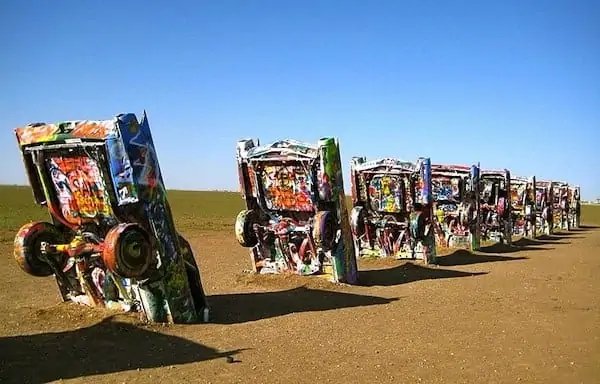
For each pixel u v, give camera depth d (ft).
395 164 62.75
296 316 36.32
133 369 25.45
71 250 32.24
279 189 48.37
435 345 29.91
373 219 65.57
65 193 33.88
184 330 32.32
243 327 33.30
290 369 25.73
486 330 33.09
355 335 31.76
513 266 63.52
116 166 30.83
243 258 69.00
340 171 48.06
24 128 33.19
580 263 66.44
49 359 26.73
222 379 24.30
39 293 44.78
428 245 63.52
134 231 29.76
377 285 49.32
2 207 164.76
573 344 30.14
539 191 122.11
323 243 45.39
